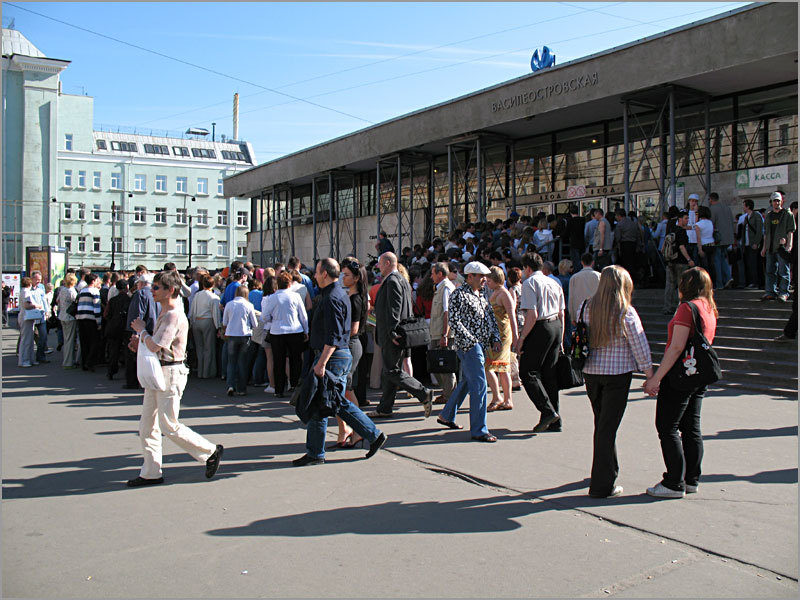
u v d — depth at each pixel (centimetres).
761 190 1505
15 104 5119
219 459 574
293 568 388
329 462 622
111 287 1352
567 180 1969
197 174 6397
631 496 510
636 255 1384
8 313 2909
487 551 411
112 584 369
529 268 720
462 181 2322
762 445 646
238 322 980
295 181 2897
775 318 1059
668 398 501
